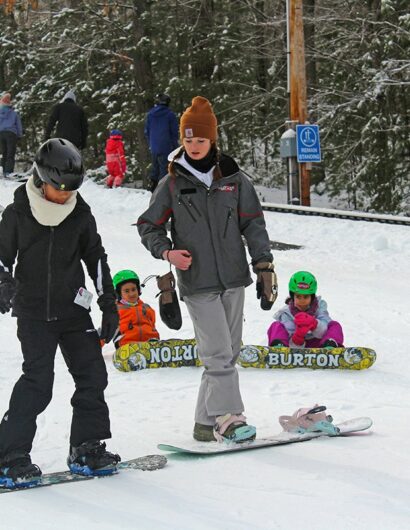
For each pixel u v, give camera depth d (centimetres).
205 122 499
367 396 639
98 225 1616
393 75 2275
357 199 2622
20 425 418
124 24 2670
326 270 1289
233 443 488
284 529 356
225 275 507
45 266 426
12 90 3131
